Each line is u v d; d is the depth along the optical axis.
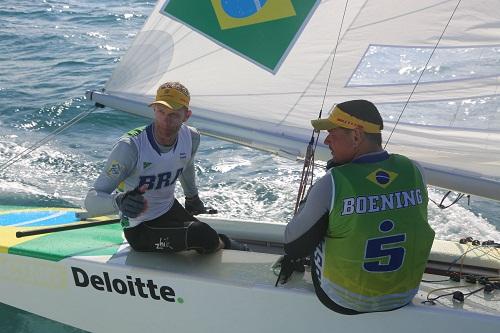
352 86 2.77
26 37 11.51
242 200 5.15
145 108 2.97
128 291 2.77
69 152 6.02
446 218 4.83
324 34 2.78
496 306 2.49
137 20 13.44
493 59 2.58
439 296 2.55
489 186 2.56
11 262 2.98
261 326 2.61
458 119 2.64
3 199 4.94
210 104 2.91
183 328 2.73
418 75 2.70
